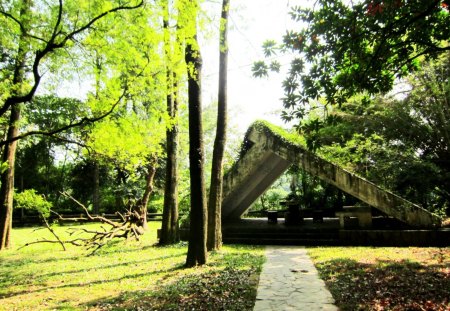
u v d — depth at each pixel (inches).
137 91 299.4
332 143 623.2
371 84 244.8
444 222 492.4
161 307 234.4
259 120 559.8
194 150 371.2
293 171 918.4
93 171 1331.2
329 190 900.0
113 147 320.8
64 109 1034.1
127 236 609.3
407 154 567.2
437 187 593.3
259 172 581.6
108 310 233.8
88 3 255.3
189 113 373.7
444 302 208.4
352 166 601.6
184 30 270.2
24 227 1066.1
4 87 364.2
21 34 292.5
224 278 303.6
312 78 240.7
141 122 333.7
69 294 284.0
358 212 490.3
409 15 219.9
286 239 509.7
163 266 375.9
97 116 296.8
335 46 233.5
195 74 354.0
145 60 279.7
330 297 243.4
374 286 255.6
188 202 768.3
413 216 453.4
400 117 595.5
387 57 235.3
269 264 361.7
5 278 365.1
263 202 1109.1
